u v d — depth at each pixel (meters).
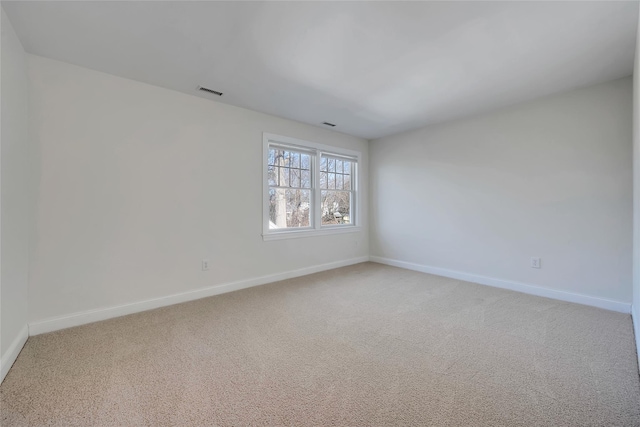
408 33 1.98
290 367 1.78
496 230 3.56
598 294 2.84
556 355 1.91
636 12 1.75
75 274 2.40
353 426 1.29
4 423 1.30
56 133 2.31
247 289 3.44
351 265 4.79
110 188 2.57
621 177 2.70
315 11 1.75
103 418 1.34
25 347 2.01
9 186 1.81
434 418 1.34
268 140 3.71
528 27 1.91
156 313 2.67
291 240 3.99
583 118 2.90
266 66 2.44
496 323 2.44
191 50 2.19
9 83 1.82
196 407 1.42
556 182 3.09
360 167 4.99
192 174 3.07
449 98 3.17
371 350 1.99
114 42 2.08
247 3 1.68
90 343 2.08
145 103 2.76
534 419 1.33
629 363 1.80
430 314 2.65
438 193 4.15
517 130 3.36
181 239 2.99
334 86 2.85
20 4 1.66
